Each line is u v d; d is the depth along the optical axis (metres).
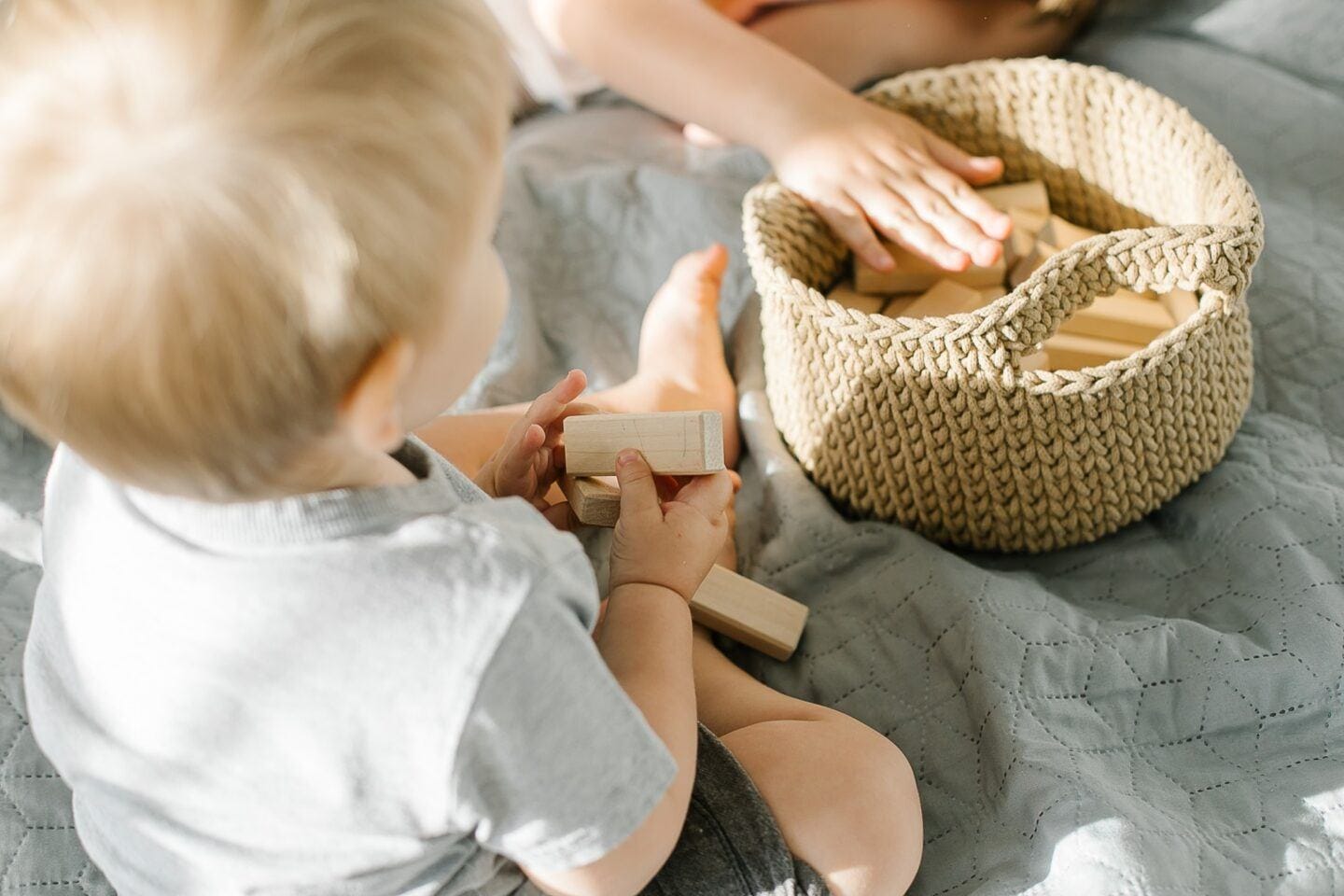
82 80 0.43
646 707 0.63
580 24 1.14
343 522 0.51
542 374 1.07
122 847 0.59
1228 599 0.83
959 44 1.21
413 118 0.44
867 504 0.92
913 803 0.71
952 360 0.80
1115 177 1.02
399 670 0.50
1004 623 0.80
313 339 0.44
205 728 0.53
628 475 0.71
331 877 0.54
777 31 1.21
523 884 0.64
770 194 0.99
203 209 0.41
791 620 0.85
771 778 0.69
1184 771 0.75
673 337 1.01
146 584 0.53
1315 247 1.05
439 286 0.47
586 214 1.16
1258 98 1.15
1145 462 0.85
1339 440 0.92
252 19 0.43
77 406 0.45
